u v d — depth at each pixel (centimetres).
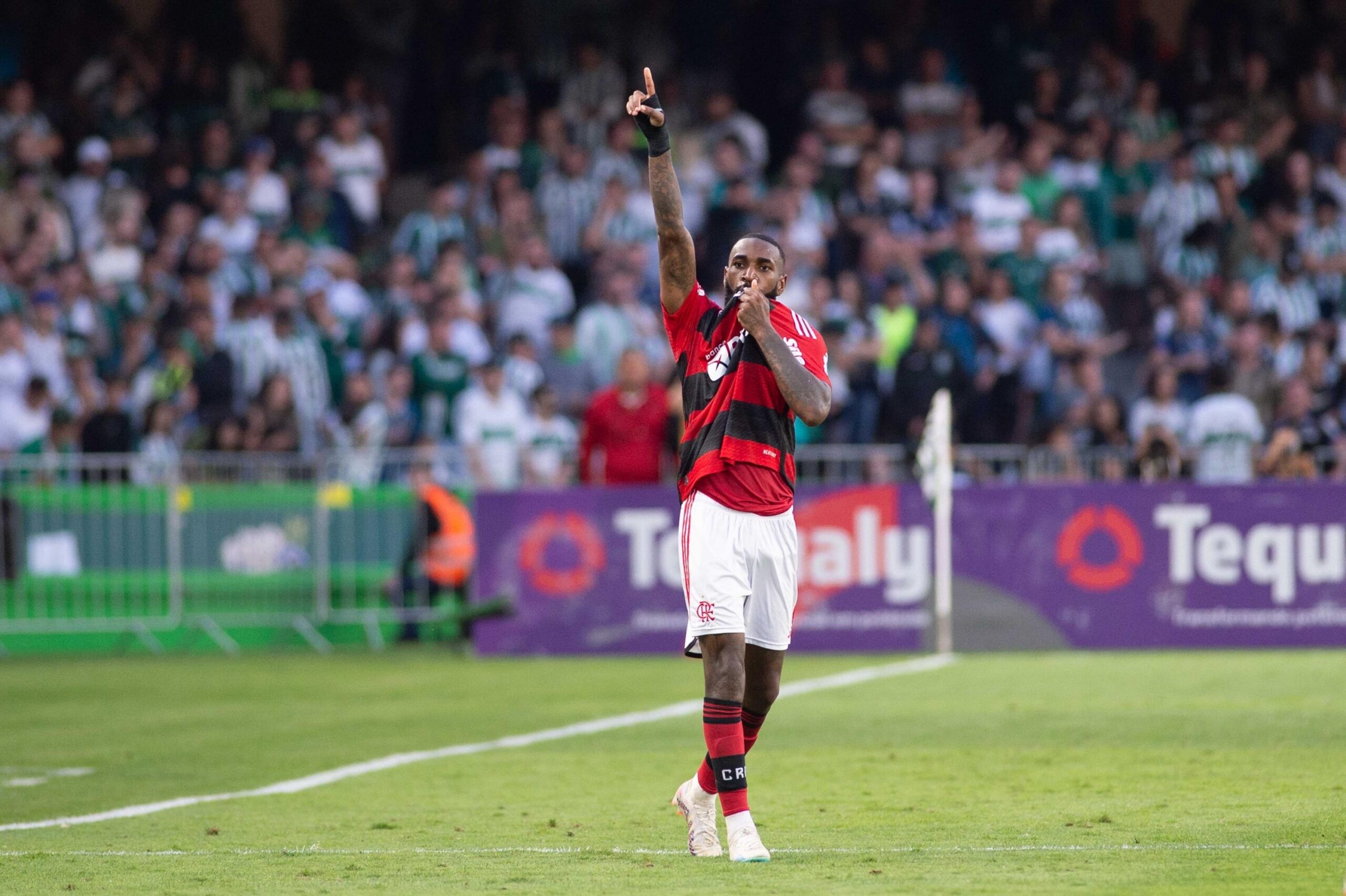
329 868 1816
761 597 1889
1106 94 7075
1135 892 1605
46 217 6059
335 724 3262
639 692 3706
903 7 7194
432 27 7238
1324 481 4294
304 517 4691
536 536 4422
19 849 1988
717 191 6481
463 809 2277
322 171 6312
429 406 5541
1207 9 7475
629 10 7438
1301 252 6525
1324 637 4288
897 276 6028
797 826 2089
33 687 3938
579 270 6450
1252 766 2559
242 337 5550
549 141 6594
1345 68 7425
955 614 4328
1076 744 2836
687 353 1936
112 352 5938
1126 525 4316
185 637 4681
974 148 6719
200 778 2620
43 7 6938
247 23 7519
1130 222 6650
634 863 1819
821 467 4594
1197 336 5959
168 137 6762
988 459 4581
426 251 6322
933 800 2286
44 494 4641
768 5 7281
